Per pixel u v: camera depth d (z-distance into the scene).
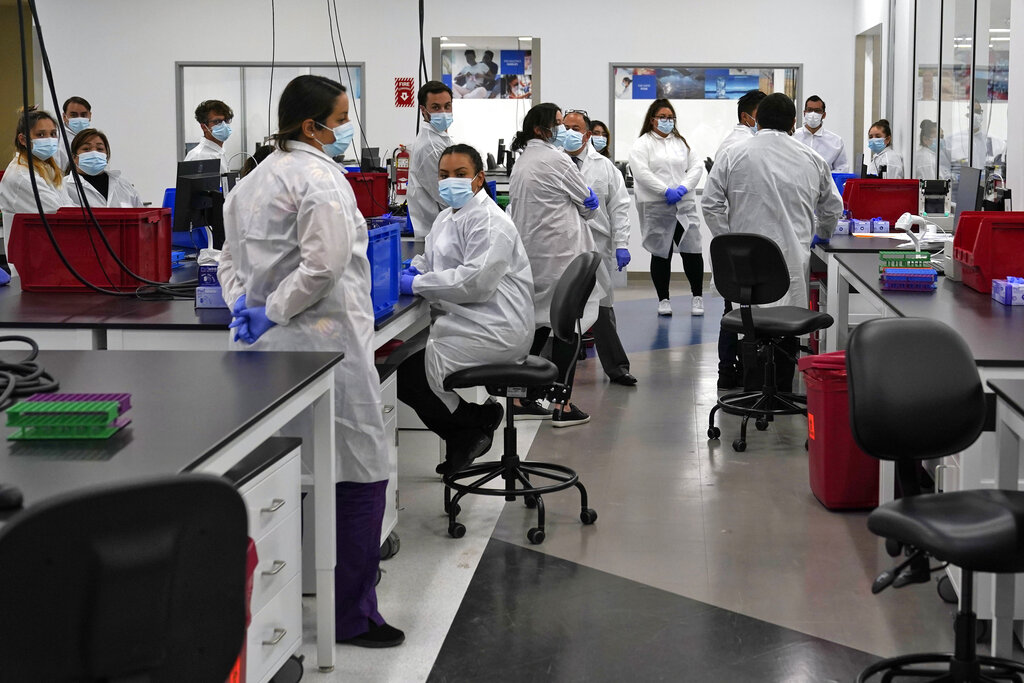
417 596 3.01
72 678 1.17
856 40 9.84
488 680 2.51
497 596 3.01
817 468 3.76
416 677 2.53
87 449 1.68
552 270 4.85
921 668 2.52
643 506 3.79
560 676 2.52
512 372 3.48
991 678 2.26
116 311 3.18
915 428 2.27
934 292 3.80
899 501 2.19
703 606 2.92
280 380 2.17
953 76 7.23
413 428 4.74
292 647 2.35
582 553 3.34
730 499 3.86
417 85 10.00
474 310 3.56
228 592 1.29
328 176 2.52
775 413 4.50
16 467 1.58
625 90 10.02
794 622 2.81
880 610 2.88
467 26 9.95
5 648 1.13
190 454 1.65
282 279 2.60
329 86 2.58
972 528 2.01
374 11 9.94
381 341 3.08
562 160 4.85
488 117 10.08
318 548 2.51
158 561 1.20
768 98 5.22
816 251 5.52
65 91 10.05
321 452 2.47
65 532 1.12
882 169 7.53
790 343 5.24
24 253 3.60
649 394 5.55
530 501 3.79
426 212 5.02
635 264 10.22
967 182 4.72
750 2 9.86
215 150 6.29
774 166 5.15
